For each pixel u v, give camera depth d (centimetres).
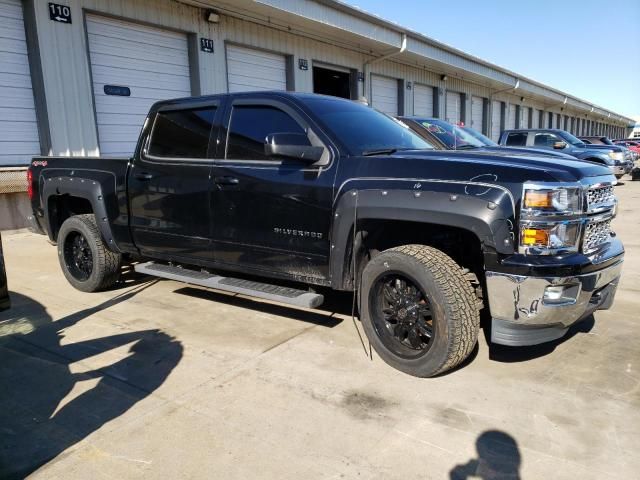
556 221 296
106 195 502
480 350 383
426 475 242
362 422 288
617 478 239
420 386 328
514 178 301
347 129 385
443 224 312
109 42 1056
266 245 396
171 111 466
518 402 307
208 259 442
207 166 425
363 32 1570
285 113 393
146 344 400
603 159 1350
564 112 4500
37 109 955
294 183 374
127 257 571
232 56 1320
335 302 500
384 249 381
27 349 395
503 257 299
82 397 319
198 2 1183
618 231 880
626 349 382
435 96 2309
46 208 562
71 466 252
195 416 296
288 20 1366
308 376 343
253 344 398
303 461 253
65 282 586
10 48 914
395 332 350
